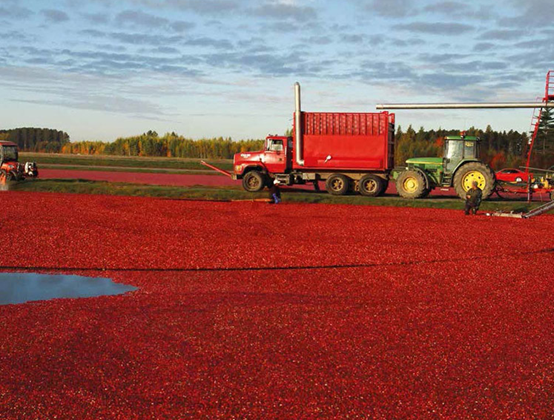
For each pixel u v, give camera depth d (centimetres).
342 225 1783
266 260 1238
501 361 657
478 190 2089
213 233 1599
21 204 2238
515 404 550
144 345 691
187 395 558
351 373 615
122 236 1521
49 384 579
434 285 1031
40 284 1020
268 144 2795
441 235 1612
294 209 2219
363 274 1114
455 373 620
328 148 2697
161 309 851
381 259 1264
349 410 532
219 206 2288
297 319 806
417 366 638
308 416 520
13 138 19512
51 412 521
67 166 5650
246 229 1681
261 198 2553
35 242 1416
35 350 671
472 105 2336
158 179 3978
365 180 2705
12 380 587
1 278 1062
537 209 2100
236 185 3403
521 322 809
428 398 559
